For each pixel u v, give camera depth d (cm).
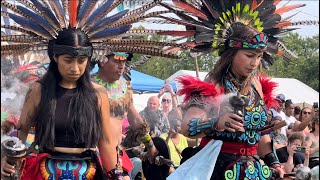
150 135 502
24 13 353
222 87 394
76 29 346
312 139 563
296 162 557
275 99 422
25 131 349
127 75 476
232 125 372
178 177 391
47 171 342
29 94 345
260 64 421
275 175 417
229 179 388
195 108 387
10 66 373
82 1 359
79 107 344
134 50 371
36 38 355
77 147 346
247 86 398
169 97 560
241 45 390
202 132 390
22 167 350
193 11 422
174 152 533
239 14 416
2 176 340
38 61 389
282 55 467
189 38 425
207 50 420
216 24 413
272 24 436
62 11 354
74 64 337
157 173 492
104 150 358
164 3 427
